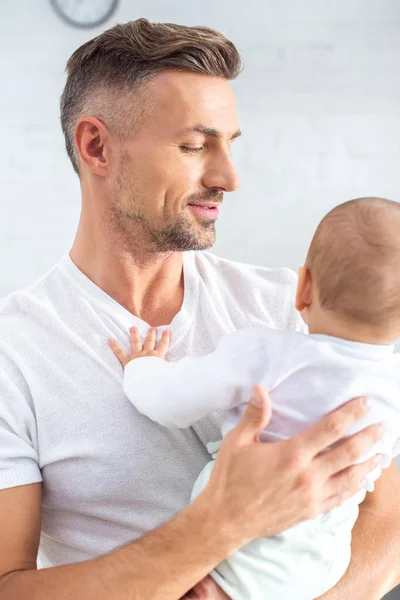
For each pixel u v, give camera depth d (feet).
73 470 3.44
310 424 3.16
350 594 3.33
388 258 3.06
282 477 2.95
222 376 3.19
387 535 3.51
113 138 3.64
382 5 12.27
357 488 3.16
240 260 13.01
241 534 3.02
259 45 12.42
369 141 12.67
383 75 12.49
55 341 3.61
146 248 3.67
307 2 12.29
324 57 12.45
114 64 3.64
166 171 3.52
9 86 12.37
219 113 3.55
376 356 3.18
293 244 12.96
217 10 12.30
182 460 3.52
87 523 3.50
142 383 3.34
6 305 3.76
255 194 12.84
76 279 3.80
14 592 3.07
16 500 3.31
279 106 12.60
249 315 3.91
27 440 3.44
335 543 3.26
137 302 3.81
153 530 3.12
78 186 12.62
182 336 3.71
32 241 12.74
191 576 3.04
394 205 3.19
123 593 2.99
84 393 3.50
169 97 3.50
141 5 12.23
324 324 3.24
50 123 12.47
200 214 3.63
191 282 3.90
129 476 3.45
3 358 3.53
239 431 3.03
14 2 12.12
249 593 3.12
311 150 12.71
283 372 3.15
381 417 3.20
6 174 12.58
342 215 3.20
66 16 12.17
